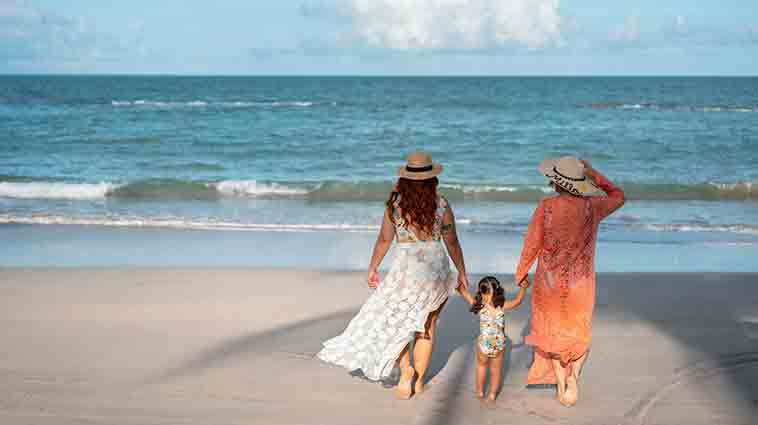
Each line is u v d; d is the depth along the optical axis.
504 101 56.19
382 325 4.12
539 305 4.09
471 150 23.28
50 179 16.27
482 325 4.05
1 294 6.62
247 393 4.25
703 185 14.55
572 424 3.84
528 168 19.25
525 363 4.87
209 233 10.44
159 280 7.27
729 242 9.88
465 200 14.20
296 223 11.35
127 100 57.31
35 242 9.63
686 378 4.50
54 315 5.93
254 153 22.50
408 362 4.22
